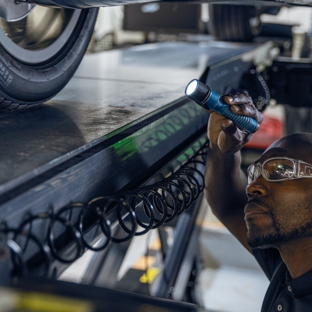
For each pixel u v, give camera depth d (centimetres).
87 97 149
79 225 88
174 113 145
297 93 285
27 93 125
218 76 197
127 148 114
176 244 236
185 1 174
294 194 123
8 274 75
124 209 107
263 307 146
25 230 79
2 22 144
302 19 712
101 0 115
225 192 162
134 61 246
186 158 149
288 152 126
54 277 86
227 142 128
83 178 96
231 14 369
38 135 105
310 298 127
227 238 412
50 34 141
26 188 79
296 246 128
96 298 67
